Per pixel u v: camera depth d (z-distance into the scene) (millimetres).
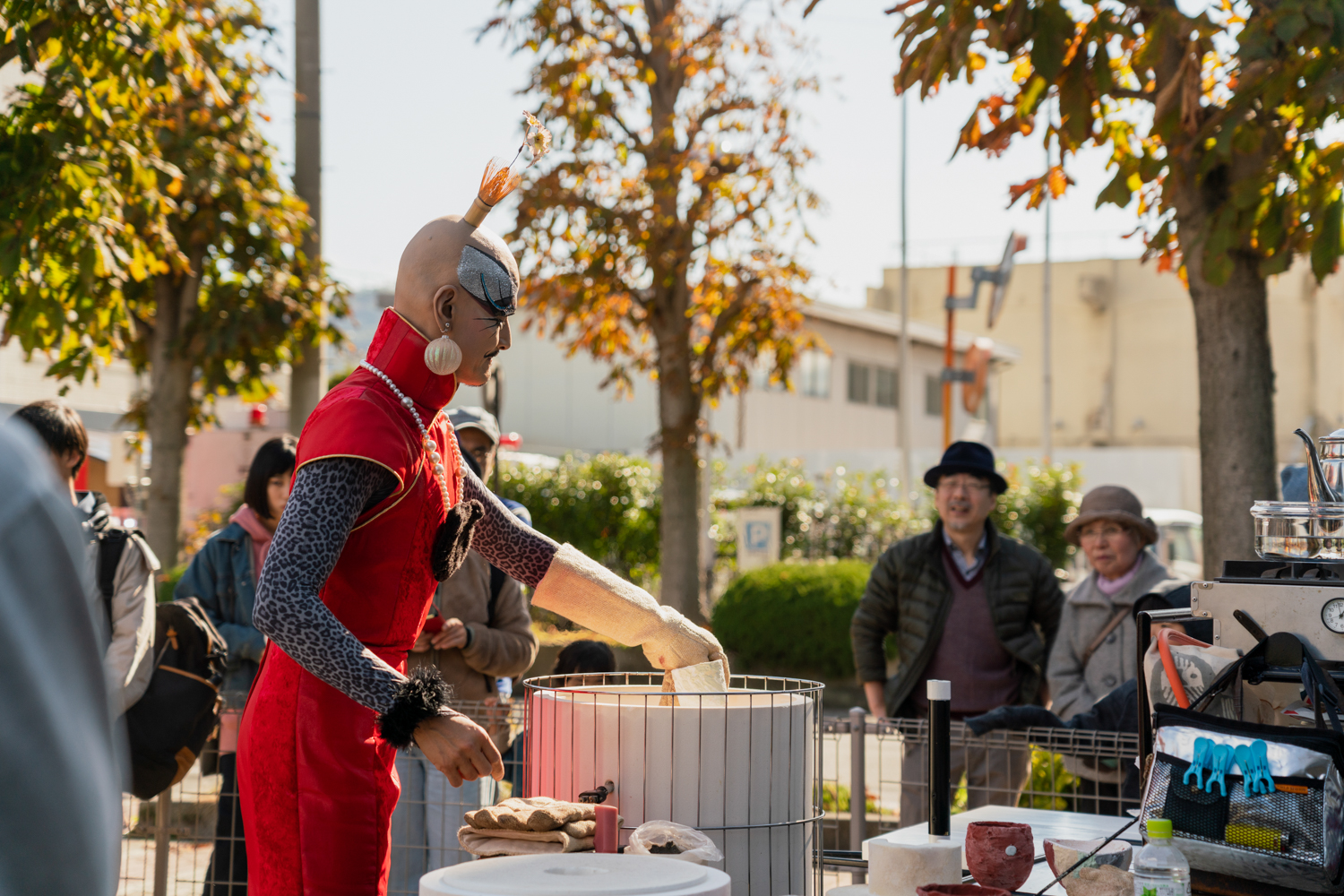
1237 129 4211
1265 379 4699
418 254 2328
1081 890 2041
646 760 2211
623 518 15266
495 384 7211
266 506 4301
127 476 14039
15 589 803
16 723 792
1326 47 3922
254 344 9664
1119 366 42281
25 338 5957
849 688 11148
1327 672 2215
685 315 9914
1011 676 4797
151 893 4055
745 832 2221
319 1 8148
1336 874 1890
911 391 32625
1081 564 14883
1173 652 2334
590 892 1649
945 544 4891
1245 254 4676
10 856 790
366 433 2199
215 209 9391
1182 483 21688
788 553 14789
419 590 2389
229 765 3988
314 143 8188
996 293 14391
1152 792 2104
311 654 2078
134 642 3492
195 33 6609
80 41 5223
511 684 4438
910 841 2242
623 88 9695
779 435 27375
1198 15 4273
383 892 2297
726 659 2549
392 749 2307
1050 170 5141
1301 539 2432
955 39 4113
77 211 5539
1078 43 4469
